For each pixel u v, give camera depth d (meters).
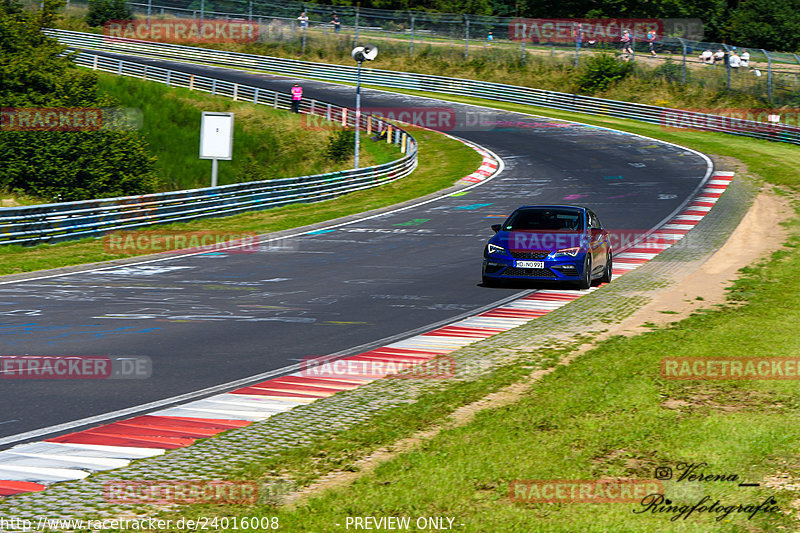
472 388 14.87
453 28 127.44
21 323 22.25
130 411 13.79
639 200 54.38
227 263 35.62
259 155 88.75
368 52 63.41
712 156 72.69
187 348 19.11
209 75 110.69
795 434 11.91
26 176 71.06
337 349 19.11
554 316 23.08
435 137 88.62
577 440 11.66
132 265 34.97
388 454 11.17
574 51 120.69
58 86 77.19
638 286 28.61
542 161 74.50
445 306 25.42
